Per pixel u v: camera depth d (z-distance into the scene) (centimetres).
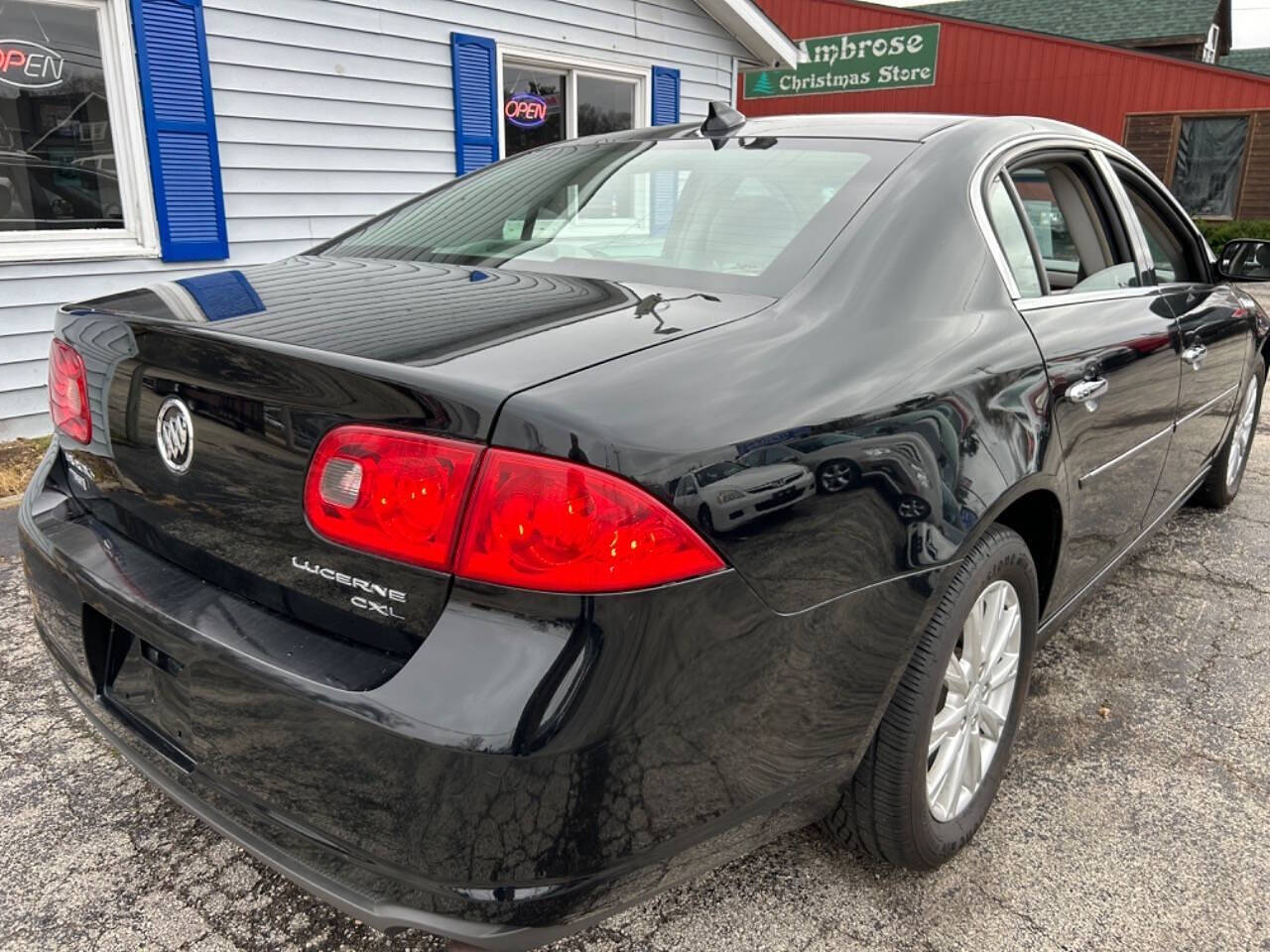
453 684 127
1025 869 206
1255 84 1619
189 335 153
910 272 190
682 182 221
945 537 171
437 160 709
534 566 126
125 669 178
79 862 206
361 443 134
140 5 524
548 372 138
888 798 181
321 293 182
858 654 160
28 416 527
